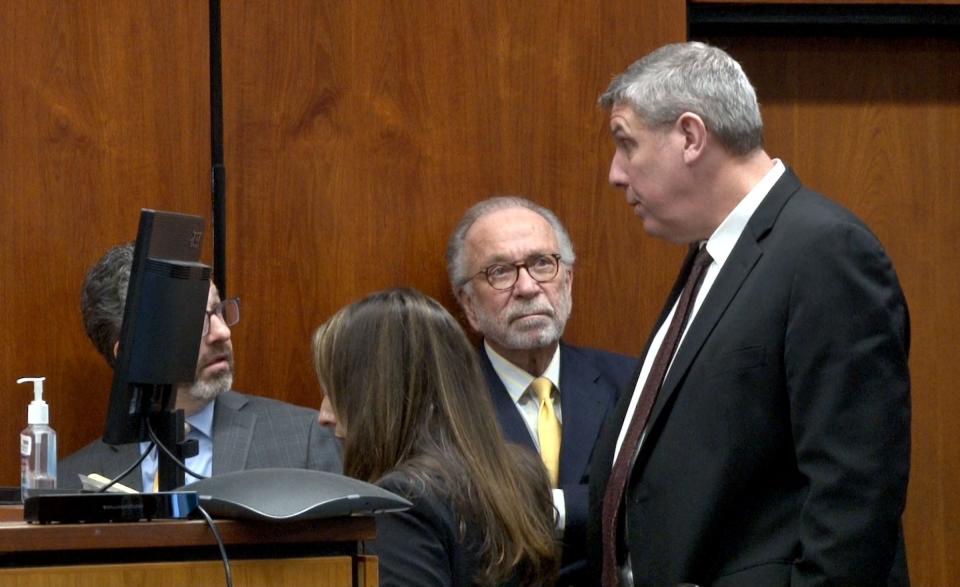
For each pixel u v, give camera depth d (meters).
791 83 6.83
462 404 3.87
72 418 5.75
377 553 3.54
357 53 6.10
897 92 6.88
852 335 3.74
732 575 3.84
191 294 2.95
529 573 3.76
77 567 2.35
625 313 6.23
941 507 6.76
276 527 2.49
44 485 3.98
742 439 3.85
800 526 3.73
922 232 6.85
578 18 6.28
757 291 3.93
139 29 5.89
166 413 2.94
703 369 3.96
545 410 5.55
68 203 5.79
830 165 6.83
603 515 4.30
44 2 5.81
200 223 3.06
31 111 5.78
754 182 4.22
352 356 3.91
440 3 6.18
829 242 3.84
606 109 4.52
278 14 6.03
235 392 5.66
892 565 3.86
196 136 5.92
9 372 5.70
